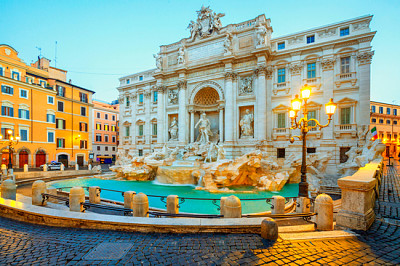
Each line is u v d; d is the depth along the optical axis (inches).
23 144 1475.1
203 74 1411.2
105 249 225.9
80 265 195.6
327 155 1060.5
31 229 289.4
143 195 337.4
